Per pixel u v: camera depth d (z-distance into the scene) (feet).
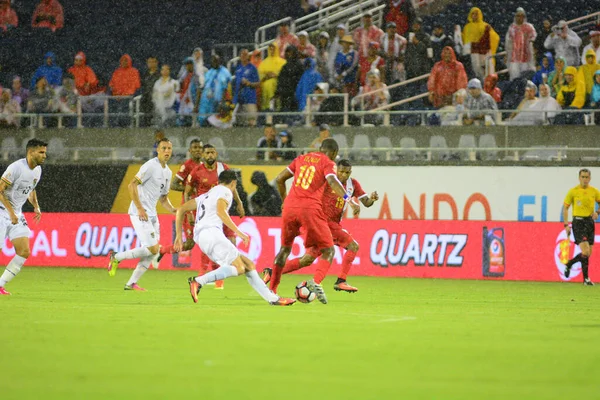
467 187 153.28
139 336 57.62
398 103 166.40
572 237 135.64
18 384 40.29
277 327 63.93
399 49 172.35
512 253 137.39
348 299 94.43
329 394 38.70
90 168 164.66
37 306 80.38
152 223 100.32
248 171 157.89
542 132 157.89
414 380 42.45
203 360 47.78
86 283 114.83
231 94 172.55
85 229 154.61
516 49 171.01
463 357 50.14
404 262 141.59
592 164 149.69
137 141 173.58
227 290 105.81
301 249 144.87
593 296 104.78
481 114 160.86
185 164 108.88
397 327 65.41
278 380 42.04
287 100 171.32
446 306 87.35
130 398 37.29
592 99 161.99
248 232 147.13
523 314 79.20
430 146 161.07
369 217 156.66
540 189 151.23
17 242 92.89
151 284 114.83
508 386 41.04
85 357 48.47
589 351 53.11
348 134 164.04
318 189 83.92
